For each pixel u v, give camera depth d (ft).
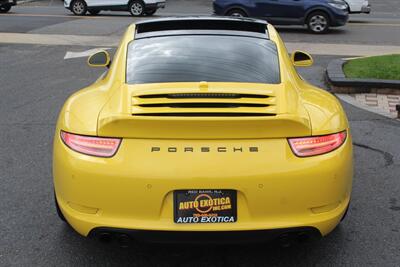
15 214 14.11
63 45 45.91
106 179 10.02
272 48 13.15
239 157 10.00
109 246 12.48
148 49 12.91
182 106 10.57
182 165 9.91
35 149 19.38
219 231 10.02
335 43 48.78
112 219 10.14
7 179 16.51
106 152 10.16
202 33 13.60
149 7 74.49
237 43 13.15
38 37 50.26
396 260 11.91
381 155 18.80
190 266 11.66
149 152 10.02
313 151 10.30
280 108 10.68
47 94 28.17
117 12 83.97
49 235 12.98
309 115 10.79
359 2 70.79
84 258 11.96
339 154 10.58
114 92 11.46
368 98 27.53
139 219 10.08
